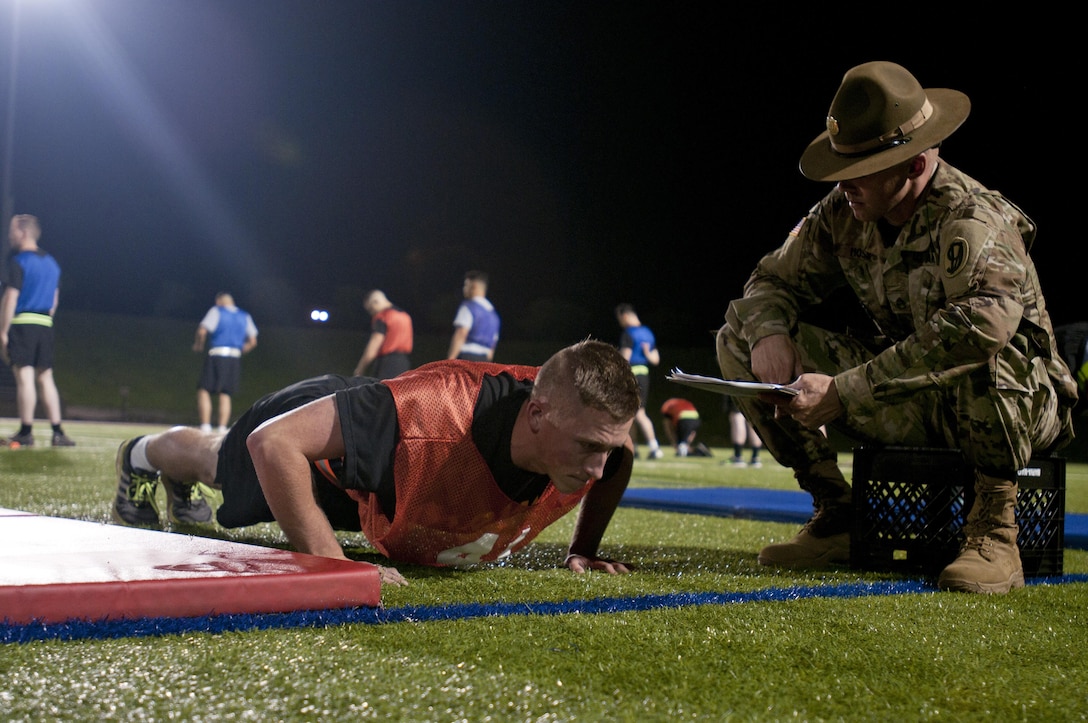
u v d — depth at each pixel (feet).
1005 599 7.40
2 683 3.82
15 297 27.81
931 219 8.00
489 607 5.96
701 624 5.75
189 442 10.09
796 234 9.22
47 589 4.65
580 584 7.38
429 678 4.17
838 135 7.79
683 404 46.88
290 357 87.25
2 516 7.43
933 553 8.76
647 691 4.18
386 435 6.65
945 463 8.61
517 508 7.18
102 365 78.07
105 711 3.55
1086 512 18.48
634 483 24.68
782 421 9.37
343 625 5.25
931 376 7.44
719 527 13.42
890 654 5.15
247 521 7.97
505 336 106.42
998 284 7.47
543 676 4.33
